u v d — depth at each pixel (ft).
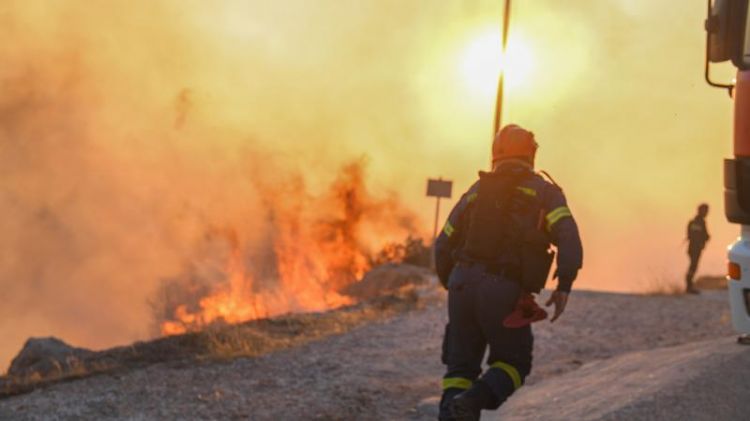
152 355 35.65
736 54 20.54
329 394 28.84
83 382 31.86
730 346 28.89
